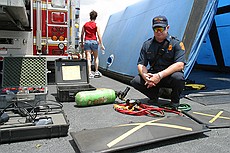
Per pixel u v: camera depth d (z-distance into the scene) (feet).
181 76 9.30
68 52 16.14
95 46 18.67
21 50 14.88
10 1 7.14
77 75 12.15
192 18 12.16
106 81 17.72
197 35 12.00
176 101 9.78
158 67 10.09
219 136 6.75
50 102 10.48
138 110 9.20
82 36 18.81
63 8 15.78
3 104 8.45
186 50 11.94
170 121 7.07
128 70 15.96
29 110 8.54
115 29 23.90
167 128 6.55
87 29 18.29
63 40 15.97
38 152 5.68
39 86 9.78
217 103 10.64
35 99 8.87
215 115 8.48
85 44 18.47
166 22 9.40
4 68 9.67
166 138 6.04
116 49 20.45
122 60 17.99
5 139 6.11
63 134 6.64
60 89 10.93
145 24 16.67
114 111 9.28
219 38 22.24
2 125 6.61
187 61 11.87
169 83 9.59
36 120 6.99
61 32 15.89
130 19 20.53
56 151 5.74
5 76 9.59
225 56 22.70
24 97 8.71
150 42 9.90
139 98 11.64
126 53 17.76
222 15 20.86
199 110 9.33
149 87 9.73
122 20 22.85
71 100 10.87
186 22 12.28
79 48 19.56
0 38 14.34
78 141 5.82
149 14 16.85
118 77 17.65
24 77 9.82
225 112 8.89
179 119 7.27
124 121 8.02
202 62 26.61
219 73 23.39
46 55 15.62
